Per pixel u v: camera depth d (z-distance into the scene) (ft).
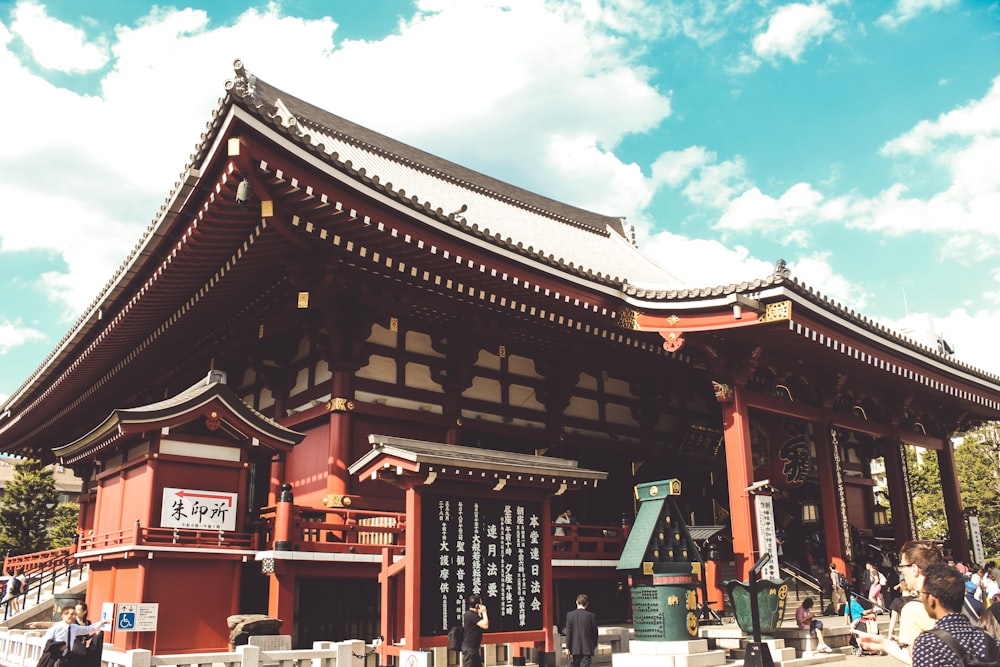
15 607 82.69
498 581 48.67
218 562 53.06
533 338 78.07
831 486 83.15
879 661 55.83
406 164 109.91
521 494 51.37
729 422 74.54
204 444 54.85
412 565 45.32
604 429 86.84
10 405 111.34
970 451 159.63
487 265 62.75
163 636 49.47
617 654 51.26
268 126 47.83
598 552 70.28
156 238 60.03
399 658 45.60
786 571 76.18
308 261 60.85
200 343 82.53
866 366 83.20
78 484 233.55
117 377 94.53
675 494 55.16
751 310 66.69
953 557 103.09
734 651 53.98
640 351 82.58
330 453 65.51
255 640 47.60
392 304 66.74
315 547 54.75
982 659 15.92
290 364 75.72
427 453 46.75
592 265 106.63
